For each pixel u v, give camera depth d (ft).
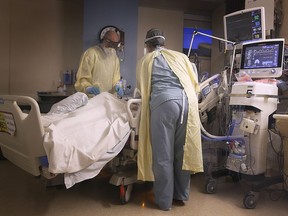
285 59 8.38
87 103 6.57
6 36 12.00
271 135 7.56
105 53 9.29
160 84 6.49
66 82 12.68
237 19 8.93
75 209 6.31
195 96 6.55
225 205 6.81
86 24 11.62
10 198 6.90
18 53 12.18
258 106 6.85
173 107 6.20
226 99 7.91
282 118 6.56
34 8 12.34
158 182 6.36
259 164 6.97
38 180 8.37
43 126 5.04
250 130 6.77
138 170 6.36
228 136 7.20
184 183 6.76
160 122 6.25
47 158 4.91
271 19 9.14
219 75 8.22
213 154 8.59
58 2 12.64
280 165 7.64
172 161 6.42
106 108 6.40
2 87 12.02
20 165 5.78
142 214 6.13
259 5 9.45
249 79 7.55
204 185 8.29
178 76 6.49
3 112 5.74
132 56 12.21
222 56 13.06
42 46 12.48
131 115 6.31
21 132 5.19
